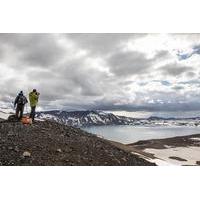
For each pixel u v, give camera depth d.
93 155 20.38
